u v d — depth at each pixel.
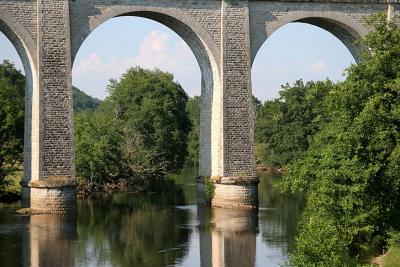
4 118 57.66
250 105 51.62
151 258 36.12
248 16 51.78
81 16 48.75
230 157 51.22
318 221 33.16
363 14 55.41
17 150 57.72
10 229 43.06
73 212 48.06
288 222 46.06
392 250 32.88
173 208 52.78
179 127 88.81
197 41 51.84
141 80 89.44
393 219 35.38
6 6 47.03
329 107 36.75
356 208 34.41
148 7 50.06
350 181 34.44
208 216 48.66
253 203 51.69
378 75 36.12
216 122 52.03
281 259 35.69
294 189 36.06
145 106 84.31
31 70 48.34
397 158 33.47
